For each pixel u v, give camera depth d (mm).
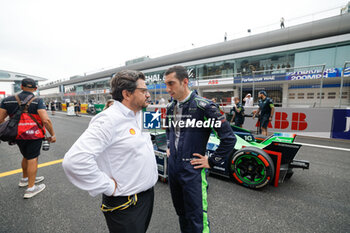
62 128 7855
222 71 16562
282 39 13156
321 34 11680
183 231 1379
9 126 1990
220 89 12352
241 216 1844
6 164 3428
